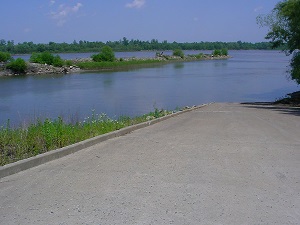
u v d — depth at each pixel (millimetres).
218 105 27328
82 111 25766
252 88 44875
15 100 32531
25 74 65188
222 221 4418
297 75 26953
